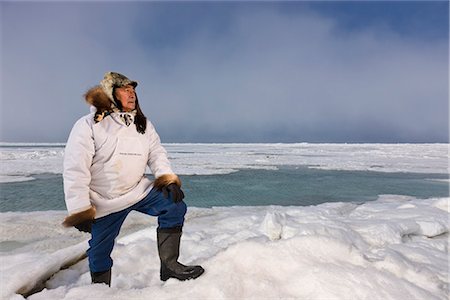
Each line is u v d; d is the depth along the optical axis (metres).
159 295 1.61
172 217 1.86
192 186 11.19
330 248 2.18
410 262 2.30
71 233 4.71
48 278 2.25
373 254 2.43
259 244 2.12
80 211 1.57
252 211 6.21
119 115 1.73
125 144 1.73
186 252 2.99
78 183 1.58
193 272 1.80
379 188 10.86
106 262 1.91
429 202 5.51
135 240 3.54
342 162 24.38
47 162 19.75
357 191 10.16
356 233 3.26
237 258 1.99
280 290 1.73
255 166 19.98
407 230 3.54
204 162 23.36
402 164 22.25
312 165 21.25
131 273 2.43
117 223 1.83
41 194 8.90
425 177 14.45
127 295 1.62
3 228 4.94
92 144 1.64
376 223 3.63
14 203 7.67
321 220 3.87
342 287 1.69
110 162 1.70
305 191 10.12
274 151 49.88
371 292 1.67
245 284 1.75
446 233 3.84
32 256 2.78
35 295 1.74
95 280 1.88
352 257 2.16
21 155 25.17
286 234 3.21
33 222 5.30
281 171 16.92
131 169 1.76
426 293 1.75
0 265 2.58
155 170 1.88
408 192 10.05
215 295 1.60
